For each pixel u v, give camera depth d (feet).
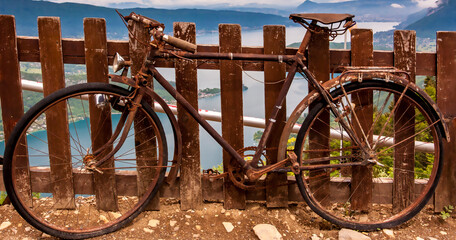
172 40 6.36
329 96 6.97
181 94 7.56
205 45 7.41
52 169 7.88
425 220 8.11
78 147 7.71
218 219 8.00
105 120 7.61
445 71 7.51
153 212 8.22
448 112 7.68
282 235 7.55
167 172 8.50
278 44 7.32
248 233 7.55
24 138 7.71
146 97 7.58
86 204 8.47
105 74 7.34
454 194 8.10
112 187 8.03
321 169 8.11
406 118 7.80
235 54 6.73
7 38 7.27
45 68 7.31
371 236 7.59
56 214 7.98
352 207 8.25
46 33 7.16
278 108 7.03
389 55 7.49
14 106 7.57
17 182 7.99
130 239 7.22
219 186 8.30
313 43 7.37
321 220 8.22
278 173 8.08
